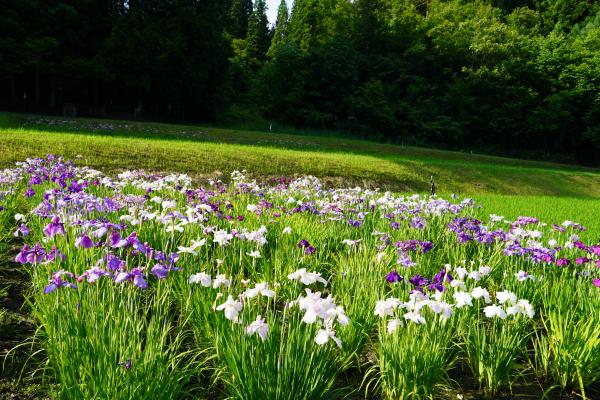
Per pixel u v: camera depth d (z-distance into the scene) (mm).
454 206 9211
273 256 6133
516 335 4051
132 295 4230
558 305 4777
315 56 63562
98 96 46125
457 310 4449
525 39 65812
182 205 7965
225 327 3531
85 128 28219
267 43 93500
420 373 3559
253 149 24016
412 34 72188
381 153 36625
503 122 62188
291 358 3094
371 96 61906
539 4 87062
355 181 22109
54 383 3484
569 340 4184
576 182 31750
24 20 41062
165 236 5684
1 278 5289
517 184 27984
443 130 61750
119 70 44500
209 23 50750
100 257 4566
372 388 3889
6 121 26734
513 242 6449
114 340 3123
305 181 11883
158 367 3127
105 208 5977
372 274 5273
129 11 47438
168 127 34031
